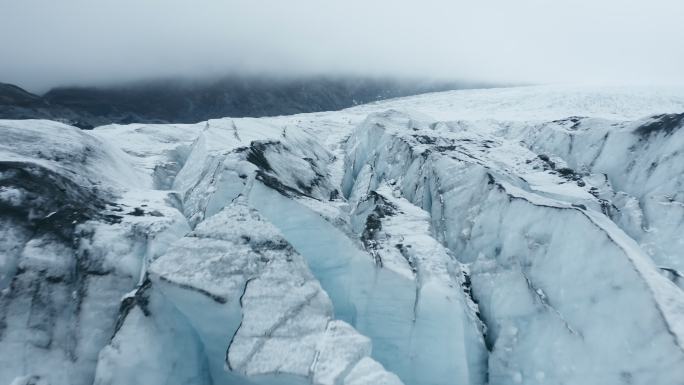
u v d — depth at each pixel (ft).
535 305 30.68
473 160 49.01
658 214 42.52
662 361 22.71
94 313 27.58
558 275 30.91
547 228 33.50
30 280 26.84
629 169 50.29
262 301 26.27
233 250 29.09
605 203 45.24
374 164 65.67
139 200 38.34
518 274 33.14
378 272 32.91
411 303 31.73
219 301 26.13
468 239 40.63
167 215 35.47
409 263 34.55
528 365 28.63
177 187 53.11
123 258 30.22
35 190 30.94
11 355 24.32
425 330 30.81
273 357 23.68
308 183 50.83
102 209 34.58
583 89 184.14
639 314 24.68
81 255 29.25
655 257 40.11
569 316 28.55
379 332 31.94
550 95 179.11
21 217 29.19
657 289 24.97
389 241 37.27
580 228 30.73
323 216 35.76
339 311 33.94
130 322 26.13
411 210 44.32
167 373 26.08
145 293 27.37
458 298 31.45
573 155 58.85
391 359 31.32
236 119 71.36
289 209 36.73
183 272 27.25
